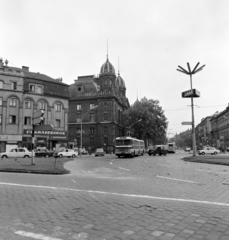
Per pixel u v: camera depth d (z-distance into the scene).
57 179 11.89
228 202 6.76
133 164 21.34
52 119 52.38
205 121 139.75
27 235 4.44
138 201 6.95
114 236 4.33
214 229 4.62
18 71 47.97
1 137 45.03
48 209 6.20
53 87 53.12
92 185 9.89
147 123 74.69
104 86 79.69
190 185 9.62
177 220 5.17
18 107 47.34
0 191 8.68
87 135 75.31
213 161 21.62
